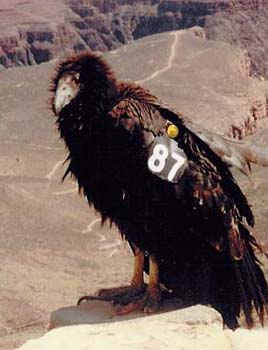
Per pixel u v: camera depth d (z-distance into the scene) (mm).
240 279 9469
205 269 9531
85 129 9148
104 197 9352
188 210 9227
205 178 9203
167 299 9836
